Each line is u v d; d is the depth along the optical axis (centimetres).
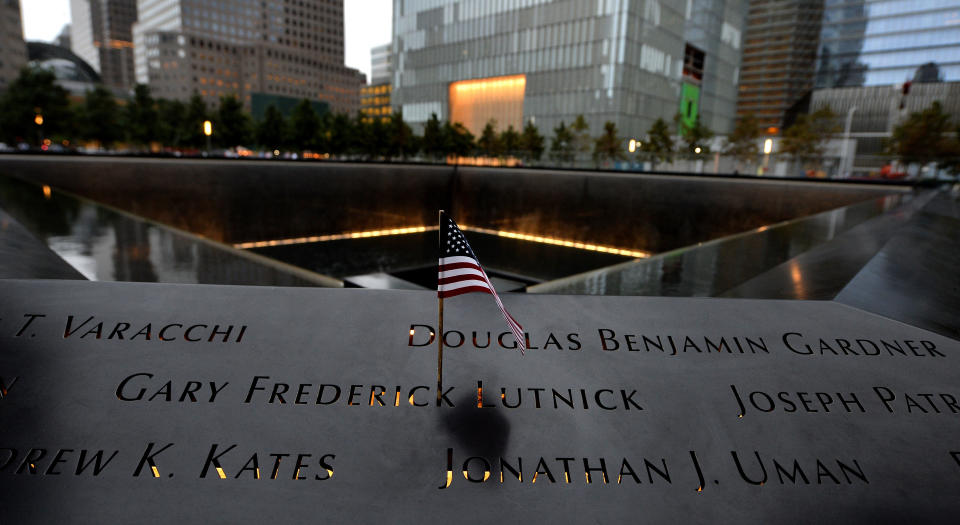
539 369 354
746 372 362
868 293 544
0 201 1238
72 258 755
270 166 2853
